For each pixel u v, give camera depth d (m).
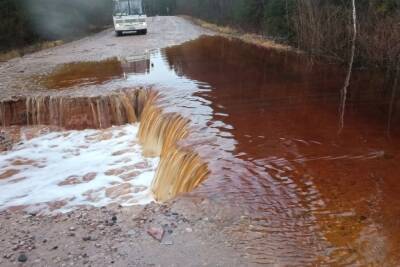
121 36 28.58
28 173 8.96
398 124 8.48
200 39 24.72
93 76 14.26
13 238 4.93
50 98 11.66
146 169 8.87
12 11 24.16
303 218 4.98
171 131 9.06
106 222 5.14
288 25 20.97
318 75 13.55
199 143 7.50
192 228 4.81
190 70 14.57
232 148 7.22
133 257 4.33
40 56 20.36
